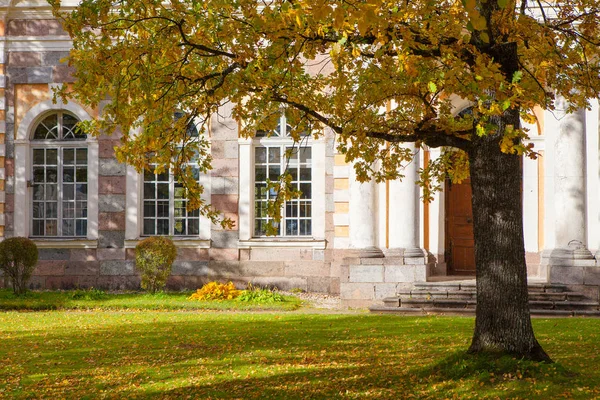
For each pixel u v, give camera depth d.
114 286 19.59
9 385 9.00
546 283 16.11
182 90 8.94
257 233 19.61
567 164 16.39
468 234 19.16
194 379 9.18
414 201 17.09
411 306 15.95
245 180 19.36
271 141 19.56
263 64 8.21
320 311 16.36
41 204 20.03
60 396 8.47
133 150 9.14
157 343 11.84
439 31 7.77
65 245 19.72
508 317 8.87
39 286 19.77
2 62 19.86
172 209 19.78
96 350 11.29
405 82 9.12
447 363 9.09
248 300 17.59
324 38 8.05
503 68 8.44
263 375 9.32
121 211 19.66
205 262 19.47
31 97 19.91
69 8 19.72
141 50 8.23
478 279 9.11
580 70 9.33
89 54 8.31
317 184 19.23
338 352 10.86
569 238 16.34
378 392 8.33
